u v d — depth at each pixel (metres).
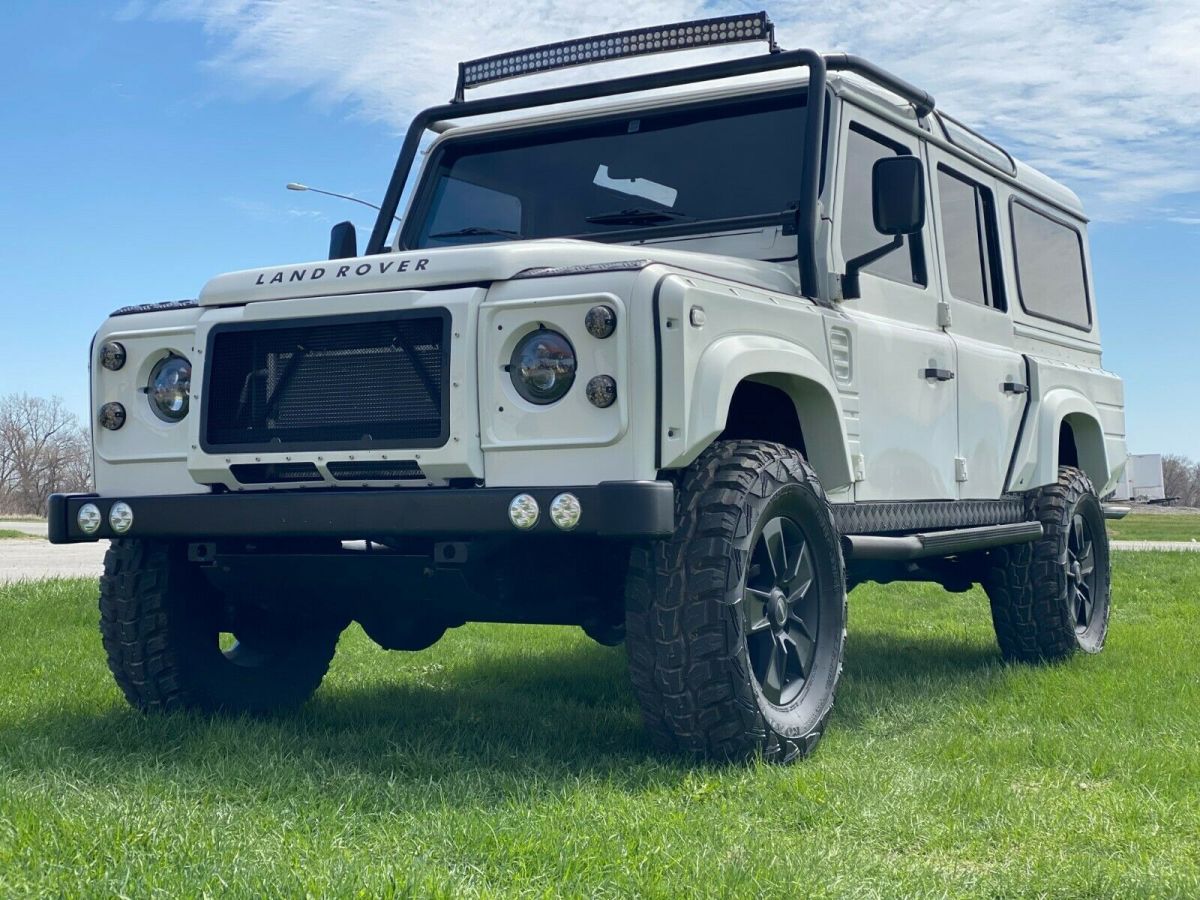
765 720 3.84
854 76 5.12
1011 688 5.43
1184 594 10.32
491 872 2.71
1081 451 7.14
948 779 3.63
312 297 3.98
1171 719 4.56
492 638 7.32
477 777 3.60
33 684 5.41
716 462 3.92
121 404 4.32
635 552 3.82
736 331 3.93
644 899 2.58
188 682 4.49
